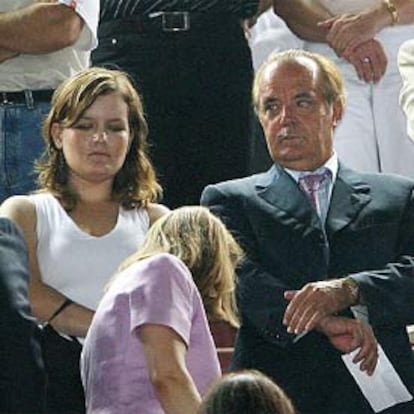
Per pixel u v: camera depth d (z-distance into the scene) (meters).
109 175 34.69
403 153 43.12
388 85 43.16
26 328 30.45
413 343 37.84
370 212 34.69
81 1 38.75
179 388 29.23
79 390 33.25
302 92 35.25
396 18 43.28
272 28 44.47
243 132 40.88
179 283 29.92
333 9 43.69
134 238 34.59
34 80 38.81
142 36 40.50
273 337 33.66
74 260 34.16
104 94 34.94
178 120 40.62
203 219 31.27
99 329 30.08
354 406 33.62
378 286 33.72
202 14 40.56
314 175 35.06
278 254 34.34
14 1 39.31
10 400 30.22
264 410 24.20
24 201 34.47
